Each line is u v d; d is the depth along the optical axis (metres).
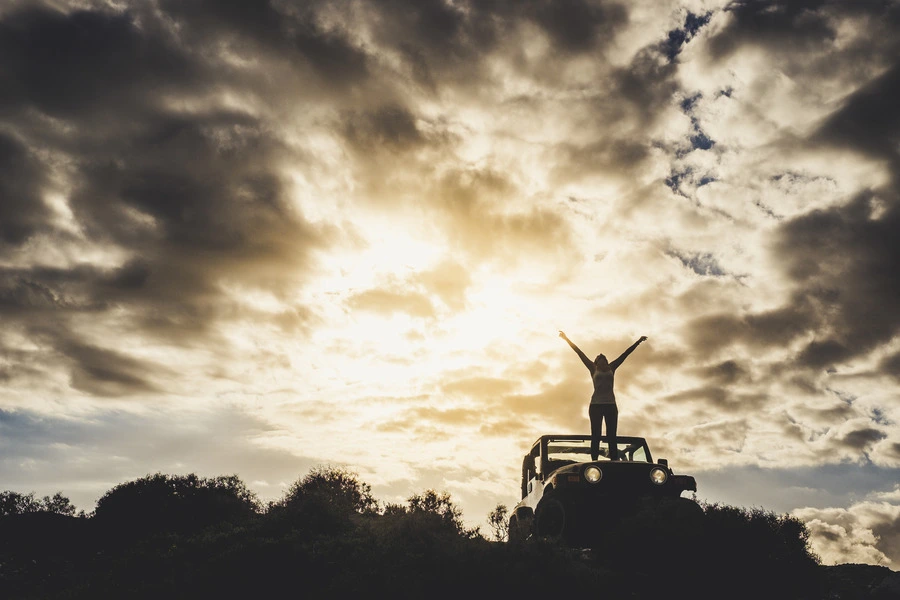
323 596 8.41
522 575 8.23
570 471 9.98
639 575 8.55
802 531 8.70
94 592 9.50
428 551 9.36
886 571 9.36
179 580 9.26
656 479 9.84
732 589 8.20
